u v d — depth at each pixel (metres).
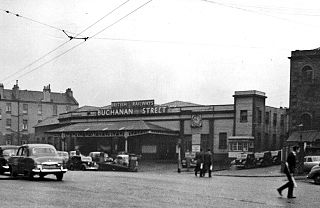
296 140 44.16
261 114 53.78
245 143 51.19
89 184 20.39
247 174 36.34
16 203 13.02
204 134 56.16
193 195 16.42
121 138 63.59
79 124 67.94
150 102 61.84
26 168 22.39
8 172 28.02
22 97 98.00
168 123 59.69
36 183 20.42
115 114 65.06
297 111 45.78
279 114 58.69
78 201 13.71
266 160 47.84
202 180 26.09
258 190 19.75
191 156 48.41
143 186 19.97
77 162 44.16
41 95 101.88
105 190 17.53
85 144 68.19
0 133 93.50
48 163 21.98
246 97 52.72
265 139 54.66
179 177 29.27
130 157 45.28
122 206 12.76
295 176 34.28
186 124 58.03
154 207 12.73
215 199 15.24
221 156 54.19
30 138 94.25
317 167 26.14
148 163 54.91
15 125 95.88
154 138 60.34
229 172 39.91
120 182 22.22
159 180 24.83
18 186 18.61
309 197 17.33
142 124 57.00
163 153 59.28
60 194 15.66
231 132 53.78
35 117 98.50
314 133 44.16
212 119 55.69
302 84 45.84
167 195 16.22
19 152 23.59
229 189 19.67
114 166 46.03
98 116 67.31
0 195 15.03
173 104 66.50
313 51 45.47
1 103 94.44
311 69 45.56
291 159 16.97
